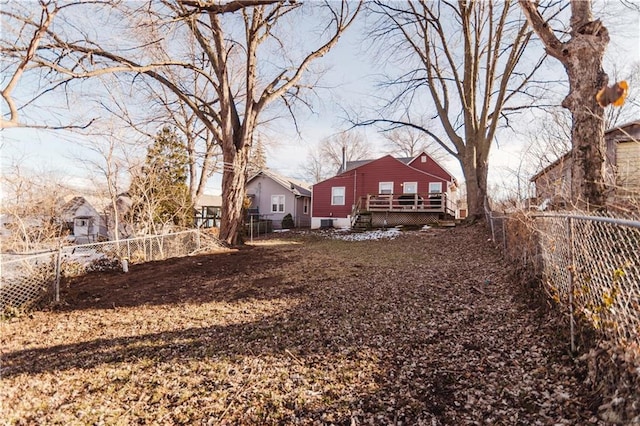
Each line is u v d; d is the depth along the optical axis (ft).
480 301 15.44
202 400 9.18
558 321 10.90
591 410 7.01
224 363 11.20
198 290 20.93
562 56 14.76
